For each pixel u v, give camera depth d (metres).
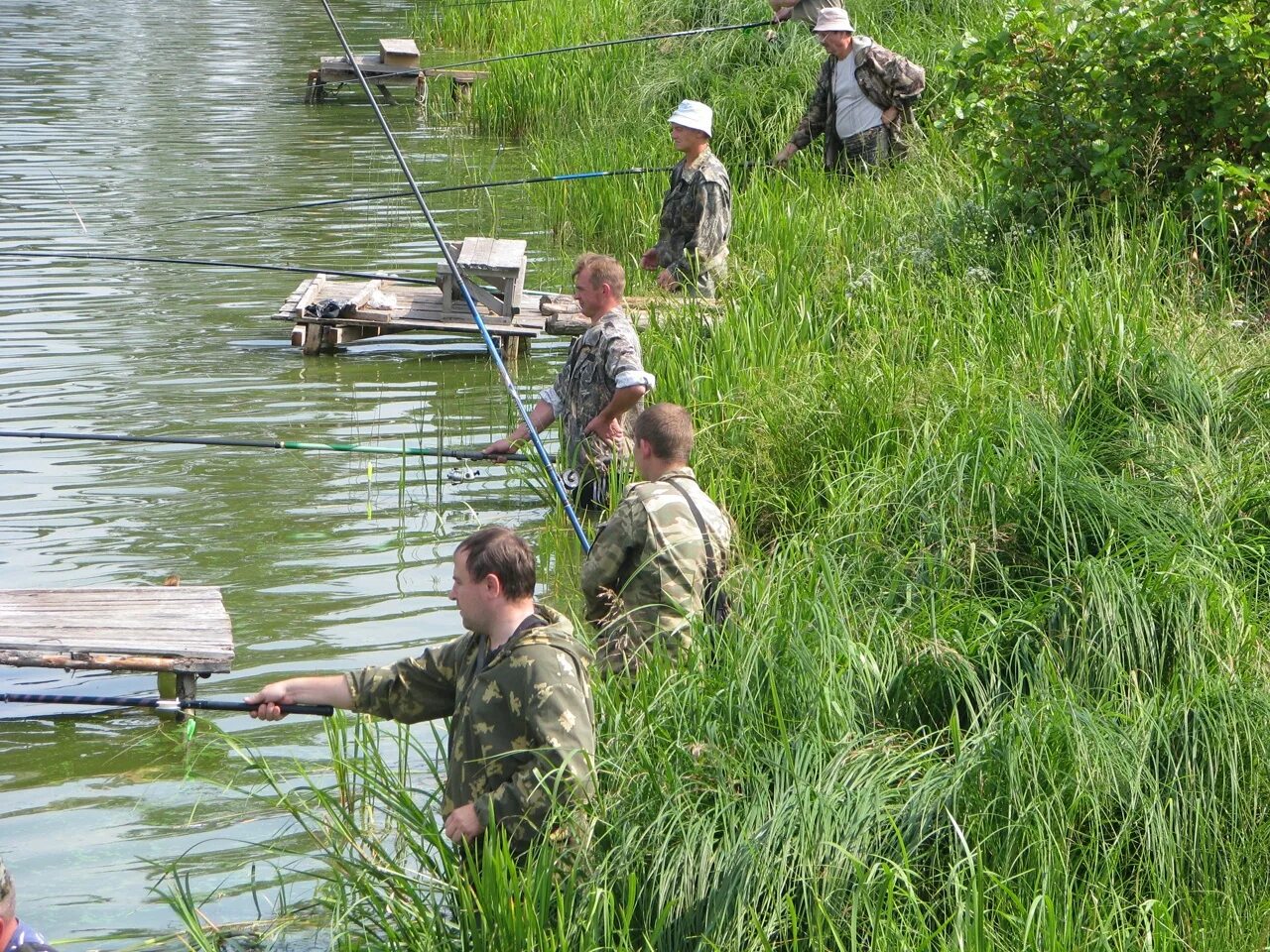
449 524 11.46
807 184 18.28
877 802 6.34
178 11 43.12
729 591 8.28
